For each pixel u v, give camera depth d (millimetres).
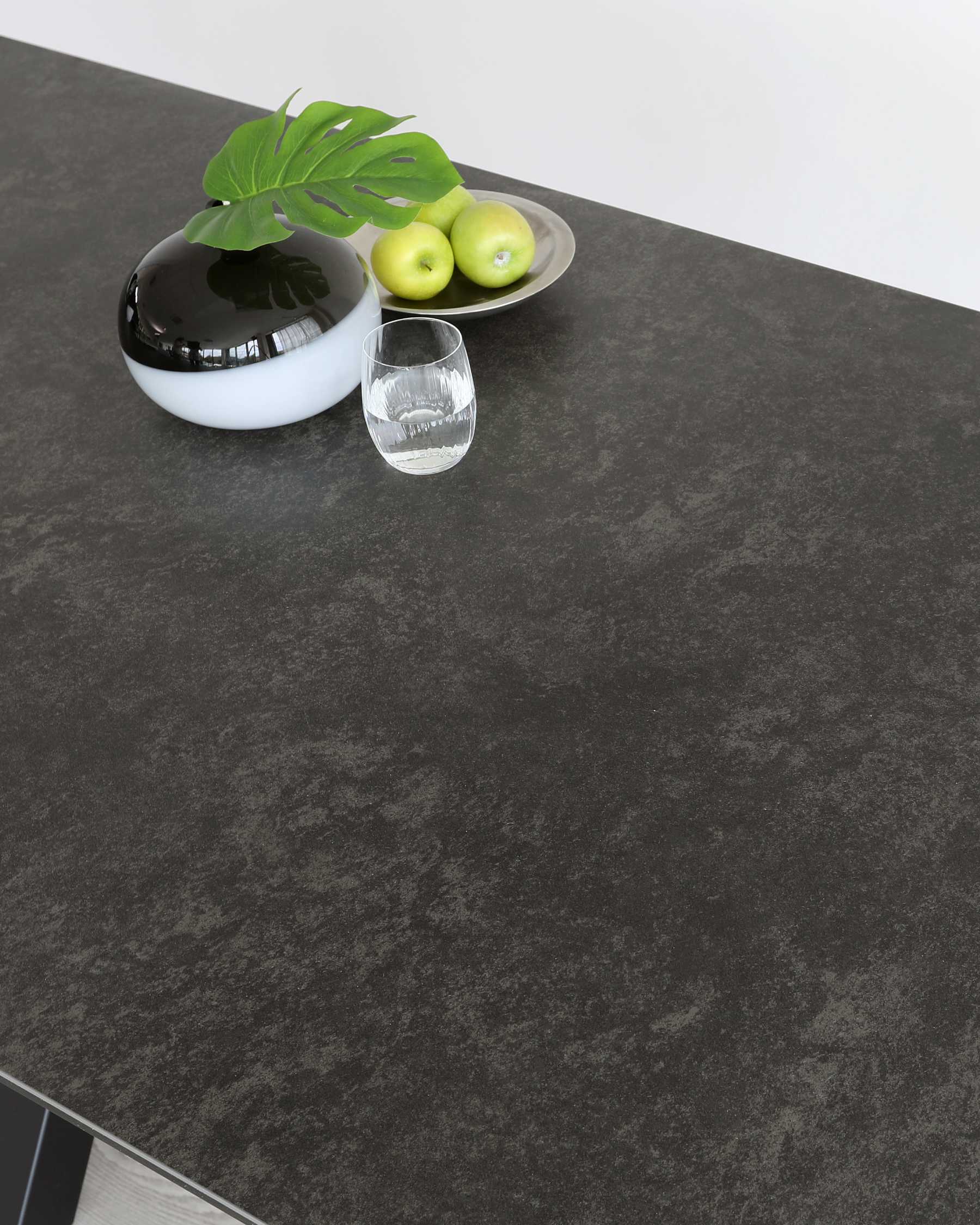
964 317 1166
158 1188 1467
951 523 959
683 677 869
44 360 1208
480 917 744
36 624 956
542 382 1134
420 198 1008
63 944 753
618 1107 655
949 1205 607
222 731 867
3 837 815
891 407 1070
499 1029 691
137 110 1573
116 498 1059
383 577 964
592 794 803
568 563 960
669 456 1043
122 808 826
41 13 3387
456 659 897
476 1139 649
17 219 1396
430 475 1054
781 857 758
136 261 1311
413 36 2840
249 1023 706
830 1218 607
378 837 792
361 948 735
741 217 2719
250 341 1021
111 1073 691
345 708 873
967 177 2428
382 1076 677
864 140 2471
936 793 781
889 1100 646
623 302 1217
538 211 1289
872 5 2295
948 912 721
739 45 2473
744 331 1167
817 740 819
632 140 2725
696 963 710
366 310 1083
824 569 934
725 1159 631
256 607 951
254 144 1041
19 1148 1332
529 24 2668
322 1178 641
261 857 789
